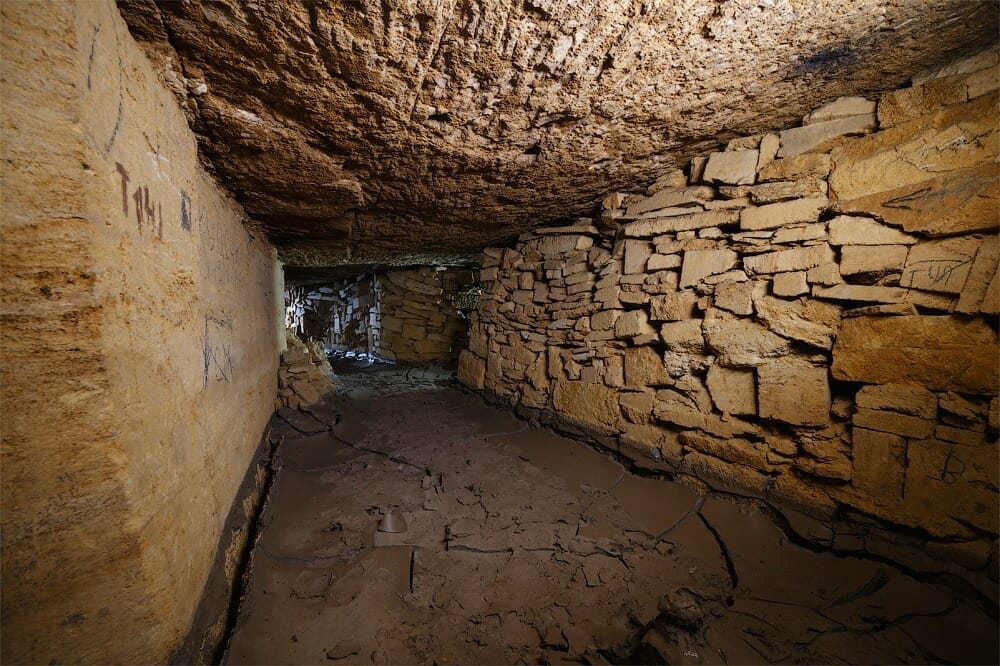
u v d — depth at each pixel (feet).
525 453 11.90
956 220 5.73
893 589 5.78
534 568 7.00
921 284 6.07
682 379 9.36
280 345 17.65
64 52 2.81
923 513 5.96
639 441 10.23
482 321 17.83
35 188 2.78
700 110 6.90
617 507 8.93
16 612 2.90
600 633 5.68
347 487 9.78
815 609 5.75
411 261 22.40
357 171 8.20
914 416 6.12
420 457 11.62
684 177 9.43
